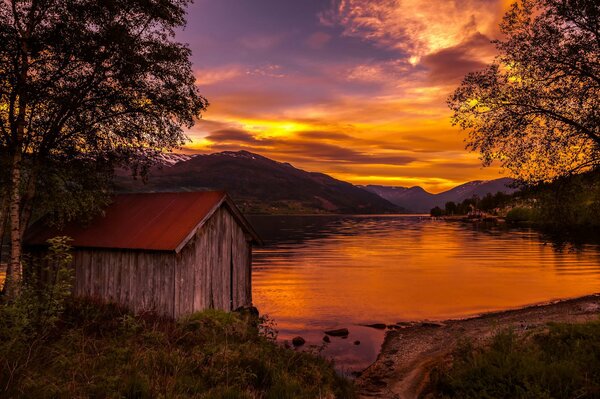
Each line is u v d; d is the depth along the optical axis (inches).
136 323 452.4
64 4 563.8
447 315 899.4
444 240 2950.3
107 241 647.8
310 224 6697.8
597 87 489.4
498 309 935.7
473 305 985.5
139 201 737.6
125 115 660.1
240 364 367.6
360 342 714.8
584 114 507.5
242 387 322.7
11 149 560.1
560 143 520.4
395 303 1024.9
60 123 607.5
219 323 517.7
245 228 750.5
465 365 407.2
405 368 555.2
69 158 627.5
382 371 556.4
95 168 665.0
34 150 596.4
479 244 2544.3
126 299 626.2
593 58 492.7
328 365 480.7
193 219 633.6
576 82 507.5
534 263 1668.3
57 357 307.1
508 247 2310.5
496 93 541.0
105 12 602.9
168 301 591.5
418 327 796.6
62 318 474.0
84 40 580.4
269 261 1867.6
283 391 329.1
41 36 552.7
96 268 661.9
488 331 684.7
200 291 639.8
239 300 736.3
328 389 378.0
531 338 467.2
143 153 700.7
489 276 1392.7
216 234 683.4
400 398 437.1
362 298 1087.0
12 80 539.2
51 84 557.6
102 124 648.4
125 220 689.0
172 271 593.0
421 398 415.2
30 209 618.8
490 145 556.7
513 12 532.1
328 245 2706.7
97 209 688.4
